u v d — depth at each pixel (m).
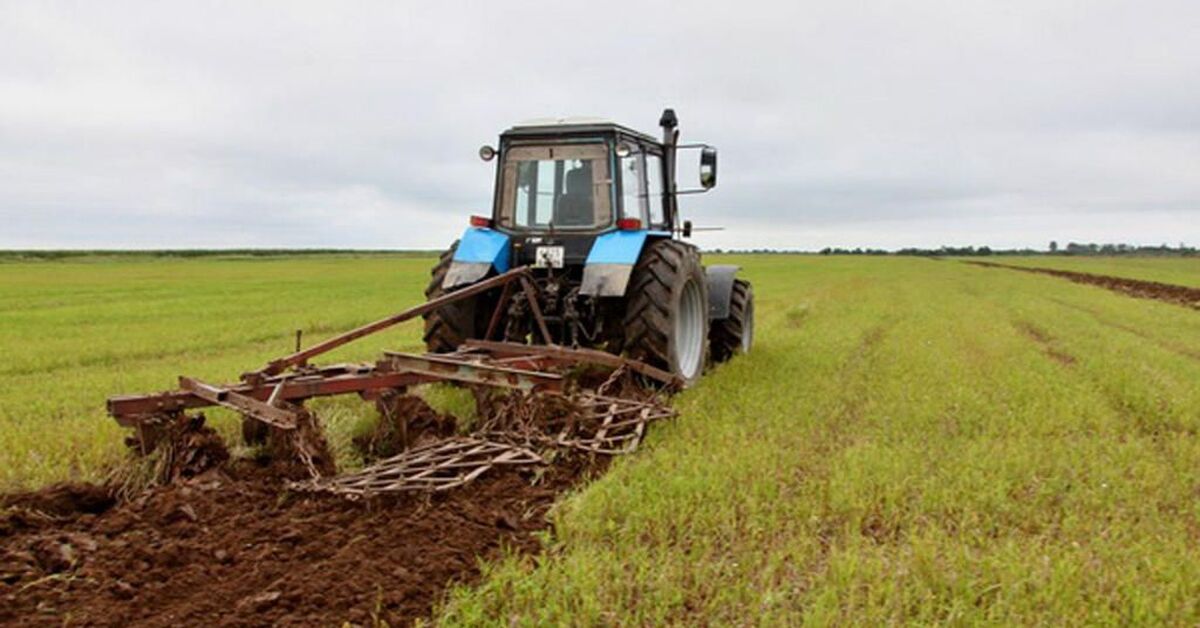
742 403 7.73
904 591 3.75
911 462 5.74
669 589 3.79
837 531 4.63
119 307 22.39
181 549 4.23
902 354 11.66
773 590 3.86
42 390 9.05
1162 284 38.25
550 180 8.62
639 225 8.21
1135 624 3.53
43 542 4.30
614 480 5.20
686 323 9.02
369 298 25.77
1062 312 20.05
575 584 3.77
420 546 4.36
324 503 4.96
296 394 5.78
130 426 5.55
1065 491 5.27
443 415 6.35
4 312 20.75
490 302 8.52
